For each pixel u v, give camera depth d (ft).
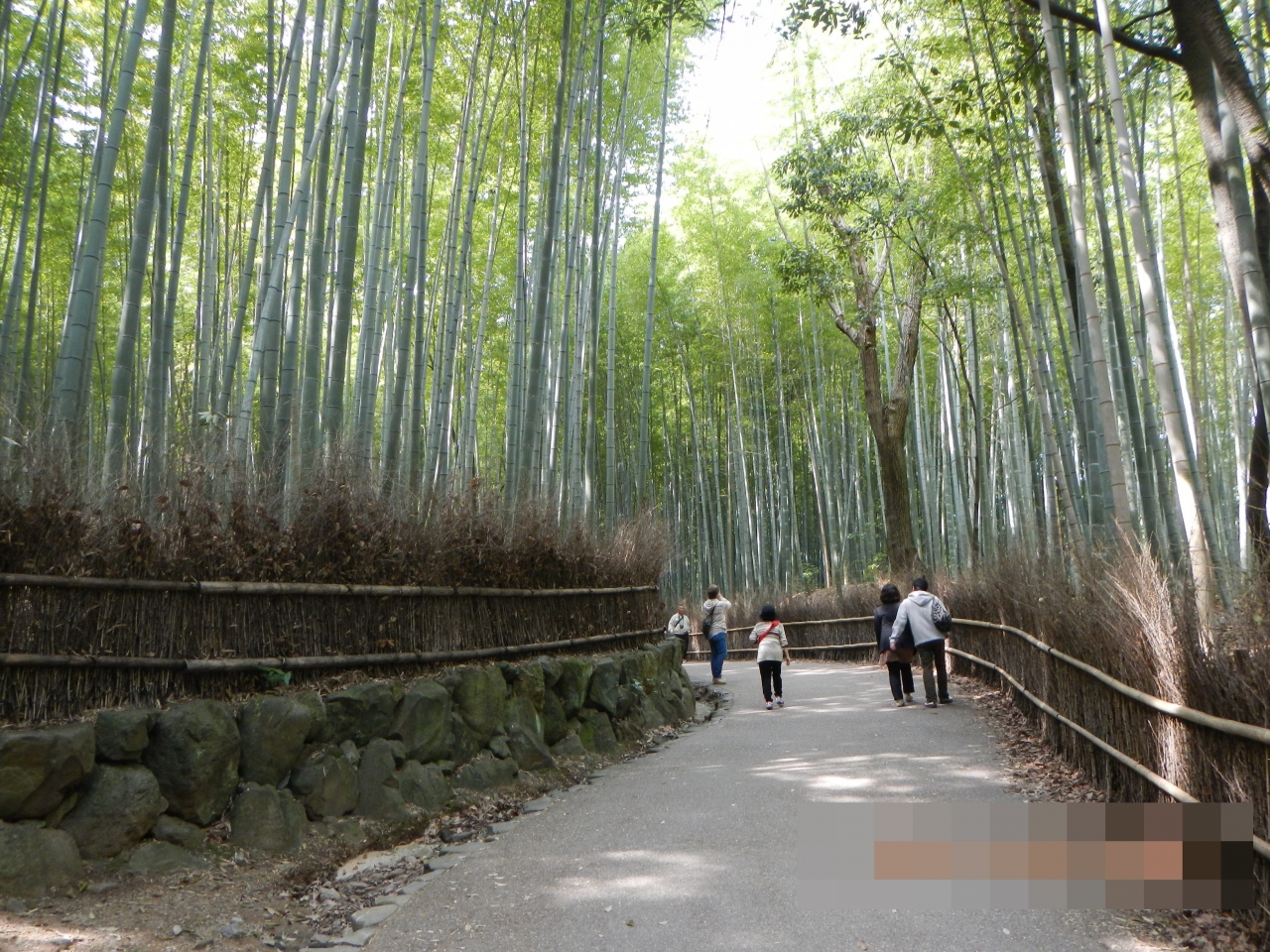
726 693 34.45
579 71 32.65
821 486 65.92
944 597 36.19
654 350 66.74
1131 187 14.62
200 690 13.16
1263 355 15.57
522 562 21.74
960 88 27.45
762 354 68.03
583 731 21.90
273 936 10.38
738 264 57.93
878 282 47.78
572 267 33.81
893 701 27.76
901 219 38.29
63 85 31.73
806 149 39.52
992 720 22.86
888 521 47.98
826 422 62.13
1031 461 41.83
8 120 30.04
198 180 39.42
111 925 9.78
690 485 78.54
